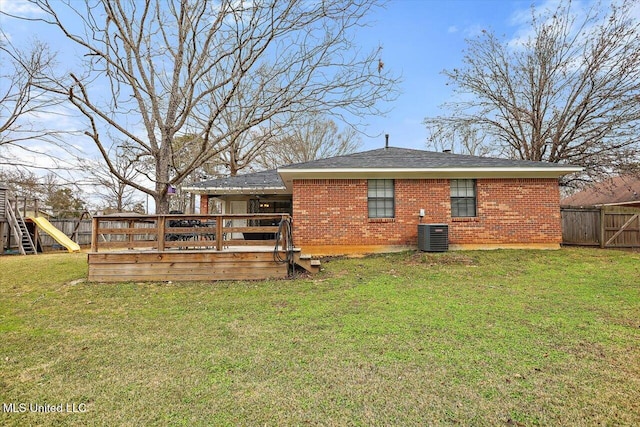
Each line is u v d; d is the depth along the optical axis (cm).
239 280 707
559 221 1066
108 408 256
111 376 306
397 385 285
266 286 655
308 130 2620
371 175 1050
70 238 1802
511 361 328
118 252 711
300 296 583
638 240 1149
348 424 234
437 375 301
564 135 1684
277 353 353
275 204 1541
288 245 762
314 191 1057
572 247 1123
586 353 344
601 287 618
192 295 596
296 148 2516
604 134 1523
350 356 343
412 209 1062
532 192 1070
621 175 1559
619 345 363
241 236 1469
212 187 1288
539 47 1716
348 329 421
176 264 707
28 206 1816
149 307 530
